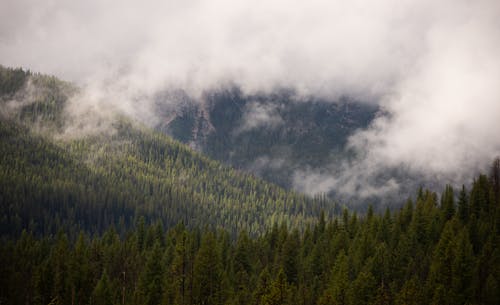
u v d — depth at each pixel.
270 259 114.31
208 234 103.38
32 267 111.81
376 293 86.00
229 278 98.00
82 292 98.00
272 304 79.81
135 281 104.69
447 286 85.06
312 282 98.12
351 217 126.94
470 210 114.69
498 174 126.75
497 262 89.69
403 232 110.56
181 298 90.62
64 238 118.81
